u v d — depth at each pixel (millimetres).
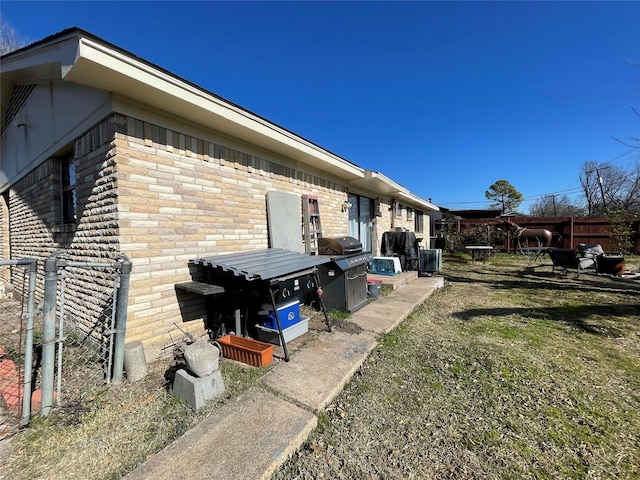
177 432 2033
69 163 4078
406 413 2348
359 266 5180
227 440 1910
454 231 15992
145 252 3006
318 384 2615
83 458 1811
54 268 2191
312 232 5711
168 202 3230
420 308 5457
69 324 3900
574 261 8578
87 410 2264
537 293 6648
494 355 3400
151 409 2283
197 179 3553
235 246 4066
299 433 1993
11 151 5910
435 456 1897
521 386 2742
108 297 2988
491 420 2258
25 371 2076
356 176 7117
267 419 2131
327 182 6672
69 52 2385
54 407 2268
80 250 3551
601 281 8039
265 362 2957
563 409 2389
